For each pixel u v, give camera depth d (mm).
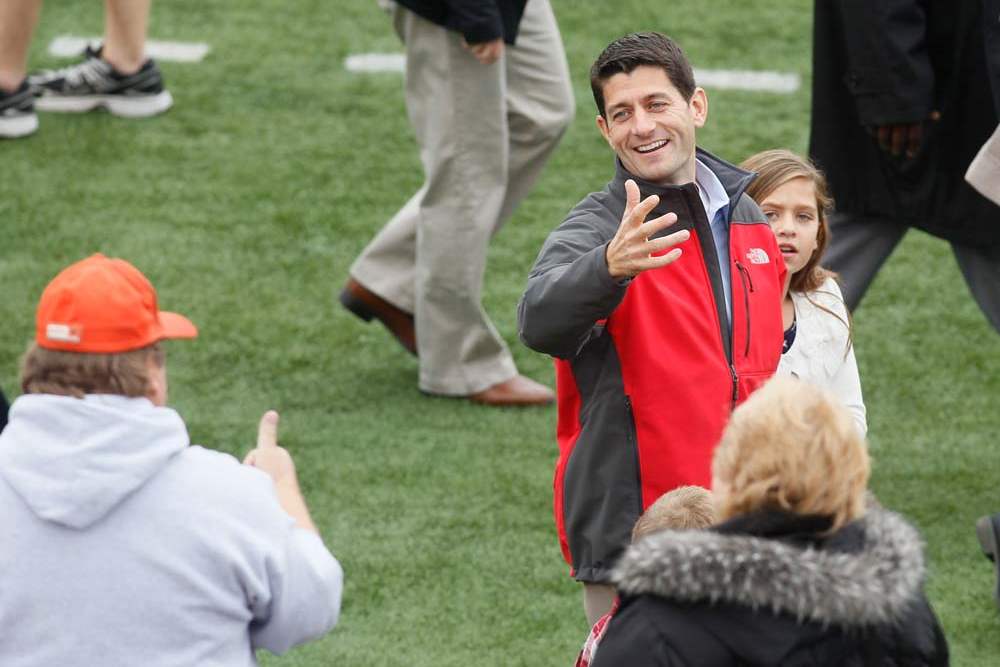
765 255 12703
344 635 15609
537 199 26453
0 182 26438
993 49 16625
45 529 8914
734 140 28344
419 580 16594
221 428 19719
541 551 17156
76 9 33656
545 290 11375
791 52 32031
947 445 19688
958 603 16234
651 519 9805
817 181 13711
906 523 8742
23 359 9273
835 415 8641
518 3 18875
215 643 9078
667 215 10805
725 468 8820
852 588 8180
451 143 19344
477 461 19062
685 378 12055
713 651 8398
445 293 20062
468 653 15328
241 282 23688
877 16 16953
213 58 31578
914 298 23703
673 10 33844
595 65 12445
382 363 21641
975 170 16312
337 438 19562
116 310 9055
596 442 12352
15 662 8961
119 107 28875
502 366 20562
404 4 18781
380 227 25406
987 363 21812
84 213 25531
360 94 30234
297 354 21766
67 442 8867
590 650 10773
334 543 17250
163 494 9031
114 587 8914
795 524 8492
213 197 26266
